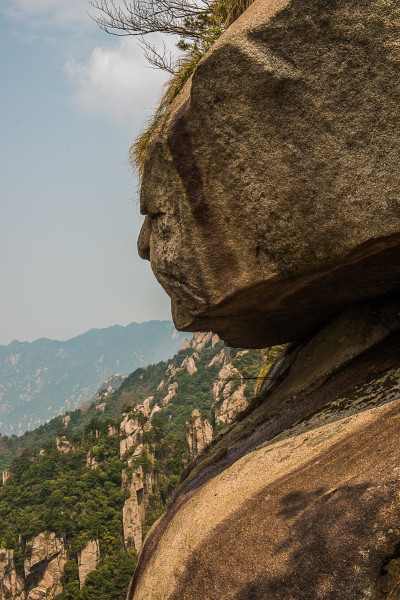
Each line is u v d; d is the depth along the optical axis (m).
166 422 152.75
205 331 7.09
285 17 4.81
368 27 4.59
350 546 3.61
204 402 159.38
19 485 112.31
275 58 4.89
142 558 6.37
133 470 105.06
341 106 4.75
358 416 5.03
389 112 4.60
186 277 5.82
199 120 5.34
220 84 5.12
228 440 7.41
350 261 5.13
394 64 4.54
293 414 6.32
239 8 6.89
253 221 5.28
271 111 4.99
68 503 100.62
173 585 4.54
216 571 4.26
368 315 6.38
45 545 91.00
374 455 4.19
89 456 113.50
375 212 4.73
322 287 5.80
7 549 90.94
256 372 127.94
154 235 6.26
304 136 4.91
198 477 6.78
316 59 4.78
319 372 6.61
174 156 5.59
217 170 5.38
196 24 8.41
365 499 3.78
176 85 7.16
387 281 5.80
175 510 6.42
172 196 5.79
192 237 5.64
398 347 6.00
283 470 4.88
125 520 97.25
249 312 6.34
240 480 5.28
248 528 4.37
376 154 4.68
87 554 90.88
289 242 5.14
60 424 199.12
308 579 3.67
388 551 3.49
